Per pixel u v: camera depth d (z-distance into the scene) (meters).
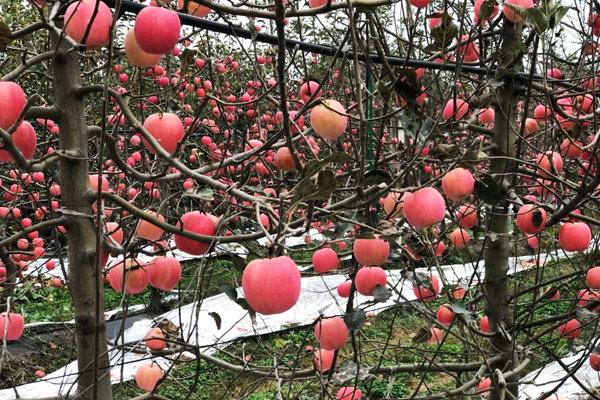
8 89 1.44
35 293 8.16
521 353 2.88
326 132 1.74
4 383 5.38
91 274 1.89
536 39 2.24
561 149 3.01
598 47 2.78
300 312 6.92
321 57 4.99
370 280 2.04
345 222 1.81
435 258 2.22
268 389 5.39
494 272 2.91
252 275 1.31
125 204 1.66
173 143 1.75
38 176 3.90
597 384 4.43
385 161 2.21
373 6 1.68
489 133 2.87
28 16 6.89
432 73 3.49
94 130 1.95
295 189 1.27
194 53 1.84
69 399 1.92
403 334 6.05
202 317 6.45
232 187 1.46
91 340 1.92
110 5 1.75
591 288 2.81
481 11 1.96
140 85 2.81
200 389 5.32
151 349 2.09
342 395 2.35
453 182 1.97
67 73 1.86
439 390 5.19
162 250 1.94
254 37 1.71
